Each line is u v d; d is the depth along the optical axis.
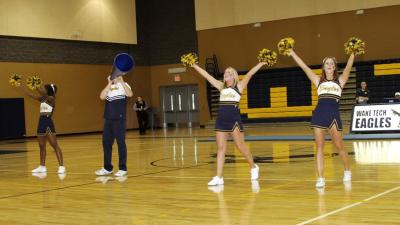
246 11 26.92
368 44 24.09
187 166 10.83
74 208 6.75
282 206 6.25
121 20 28.91
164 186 8.25
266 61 7.79
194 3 28.77
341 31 24.70
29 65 25.03
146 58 30.61
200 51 28.38
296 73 25.36
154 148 15.77
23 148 18.84
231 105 7.92
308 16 25.42
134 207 6.64
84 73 27.45
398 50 23.52
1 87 24.08
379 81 23.48
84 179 9.52
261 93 26.27
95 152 15.56
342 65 24.23
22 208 6.90
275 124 25.17
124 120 9.77
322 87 7.40
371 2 23.97
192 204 6.65
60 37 26.06
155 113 30.50
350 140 14.85
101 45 28.31
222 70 27.78
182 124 30.25
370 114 16.14
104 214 6.29
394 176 8.25
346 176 7.89
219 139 8.06
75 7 26.70
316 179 8.24
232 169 9.98
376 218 5.44
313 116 7.44
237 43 27.25
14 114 24.53
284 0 25.94
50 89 10.56
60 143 20.36
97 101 28.06
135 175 9.72
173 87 30.28
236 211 6.11
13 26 24.25
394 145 13.07
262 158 11.59
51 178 9.86
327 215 5.66
